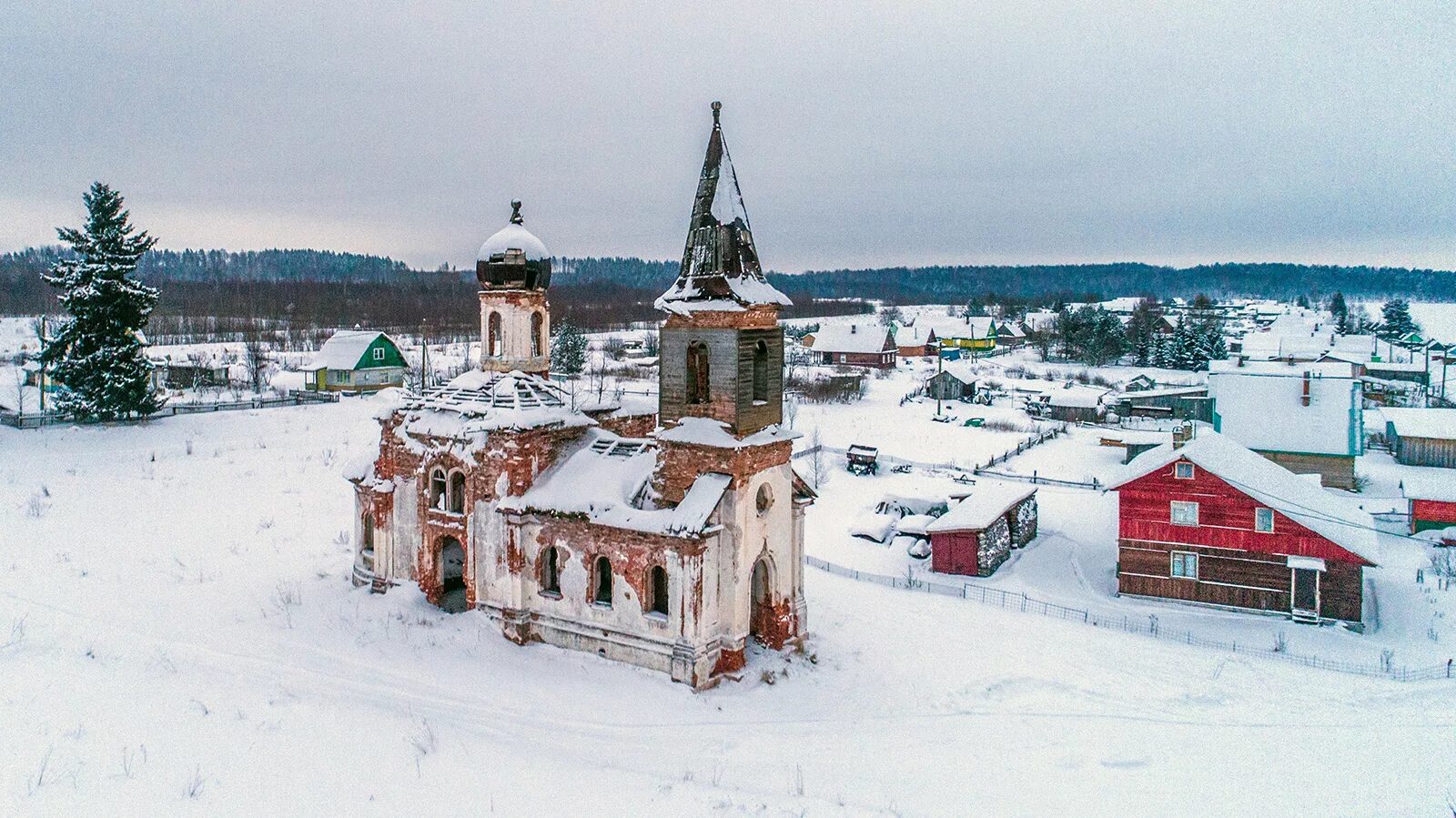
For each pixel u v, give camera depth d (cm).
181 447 5666
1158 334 13650
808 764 2305
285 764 1964
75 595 3048
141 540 3831
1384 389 10594
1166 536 4256
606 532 2795
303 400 7619
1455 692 3108
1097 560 4850
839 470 6700
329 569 3609
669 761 2256
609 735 2361
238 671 2484
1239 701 2998
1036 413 9331
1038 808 2158
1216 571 4169
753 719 2544
